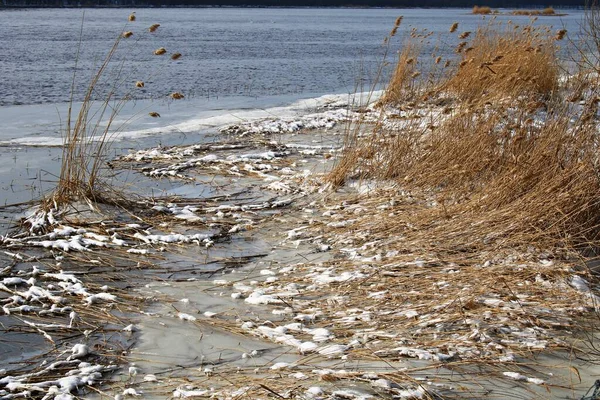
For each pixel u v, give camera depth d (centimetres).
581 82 786
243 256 605
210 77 1809
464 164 716
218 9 8125
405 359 427
